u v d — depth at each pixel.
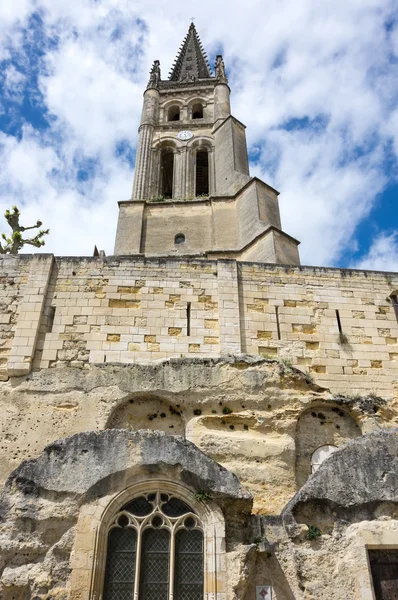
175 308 19.89
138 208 39.34
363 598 10.72
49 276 19.98
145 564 11.50
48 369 17.94
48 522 11.36
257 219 34.38
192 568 11.49
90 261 20.56
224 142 44.34
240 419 17.12
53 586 10.79
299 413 17.47
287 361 18.80
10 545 11.04
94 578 10.88
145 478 11.98
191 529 11.76
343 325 20.42
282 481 16.05
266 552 11.47
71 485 11.71
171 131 49.19
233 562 11.12
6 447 16.31
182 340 19.23
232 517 11.73
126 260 20.69
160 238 37.62
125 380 17.53
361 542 11.27
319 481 12.03
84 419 16.83
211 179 44.03
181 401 17.28
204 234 37.59
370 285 21.50
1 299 19.48
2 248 35.97
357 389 19.14
